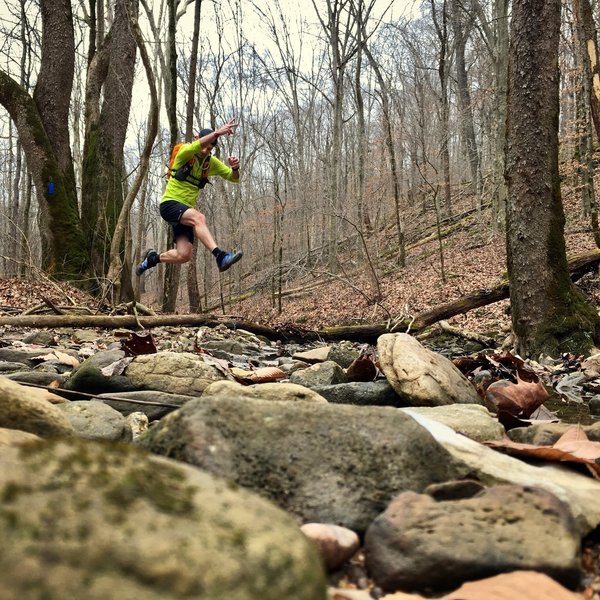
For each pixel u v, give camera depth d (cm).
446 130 2655
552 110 806
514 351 841
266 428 195
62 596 86
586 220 1961
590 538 188
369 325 1135
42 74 1580
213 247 719
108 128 1659
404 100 3456
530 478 208
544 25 790
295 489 185
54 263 1509
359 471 191
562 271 816
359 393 448
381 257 2631
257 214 3117
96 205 1623
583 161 2022
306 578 98
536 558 153
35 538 94
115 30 1675
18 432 207
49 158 1522
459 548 153
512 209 828
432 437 207
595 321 810
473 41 3212
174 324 1088
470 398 433
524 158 813
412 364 418
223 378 468
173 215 738
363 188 2434
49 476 110
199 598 90
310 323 1812
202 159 736
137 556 94
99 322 986
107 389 434
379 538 161
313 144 3331
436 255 2309
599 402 505
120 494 107
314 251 3008
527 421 353
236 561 96
